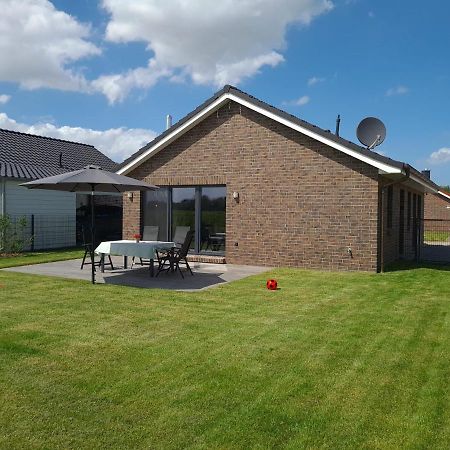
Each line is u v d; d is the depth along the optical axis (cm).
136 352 536
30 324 656
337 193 1239
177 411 388
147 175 1553
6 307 766
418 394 427
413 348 560
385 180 1280
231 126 1397
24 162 2067
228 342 577
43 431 354
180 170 1492
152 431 355
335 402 409
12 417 376
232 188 1398
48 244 2009
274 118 1296
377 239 1203
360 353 540
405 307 789
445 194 3516
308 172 1277
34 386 436
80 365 492
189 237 1157
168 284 1011
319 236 1268
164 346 559
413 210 1995
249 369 485
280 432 356
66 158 2408
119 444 337
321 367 493
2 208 1800
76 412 385
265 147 1341
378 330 640
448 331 638
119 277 1109
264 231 1348
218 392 426
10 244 1709
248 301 831
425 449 336
